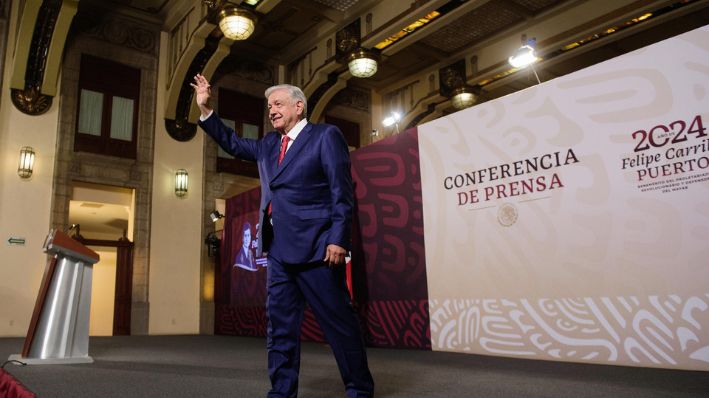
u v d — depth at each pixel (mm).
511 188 4195
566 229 3805
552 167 3941
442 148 4797
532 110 4121
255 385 2557
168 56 9727
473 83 10344
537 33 9211
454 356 4082
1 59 8078
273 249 1810
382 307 5230
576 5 8641
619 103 3611
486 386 2479
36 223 7973
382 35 8711
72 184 8500
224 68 10250
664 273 3279
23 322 7641
